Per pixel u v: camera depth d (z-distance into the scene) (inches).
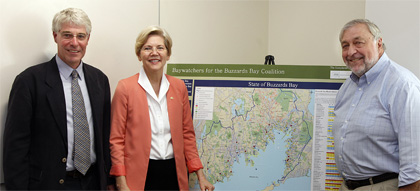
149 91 80.4
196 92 97.2
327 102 93.4
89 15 92.8
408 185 68.1
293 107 94.2
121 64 103.2
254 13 156.3
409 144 67.5
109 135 81.1
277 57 160.7
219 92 96.7
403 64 104.5
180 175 81.7
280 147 92.8
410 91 68.7
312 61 145.3
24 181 67.3
